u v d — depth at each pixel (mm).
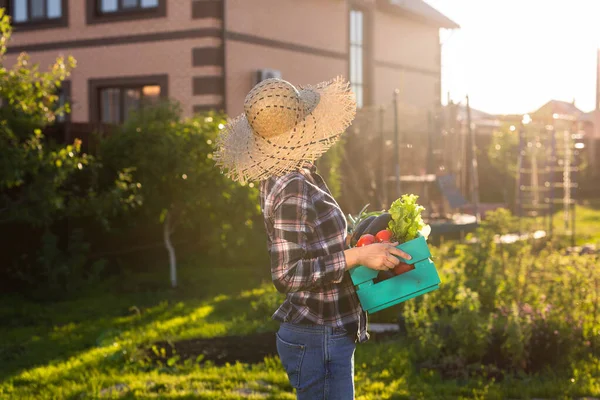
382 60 22703
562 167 19609
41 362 6793
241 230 11297
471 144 16391
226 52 16172
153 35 16484
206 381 6051
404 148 16938
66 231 10805
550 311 6766
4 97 9109
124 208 10156
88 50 17344
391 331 7496
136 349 6910
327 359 3135
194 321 8312
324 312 3117
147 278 11141
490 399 5543
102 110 17438
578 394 5684
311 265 2969
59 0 17734
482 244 10250
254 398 5559
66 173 9445
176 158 10438
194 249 13102
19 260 10273
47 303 9547
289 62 18422
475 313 6414
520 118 18203
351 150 16078
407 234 3289
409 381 5977
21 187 9828
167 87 16391
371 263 3066
